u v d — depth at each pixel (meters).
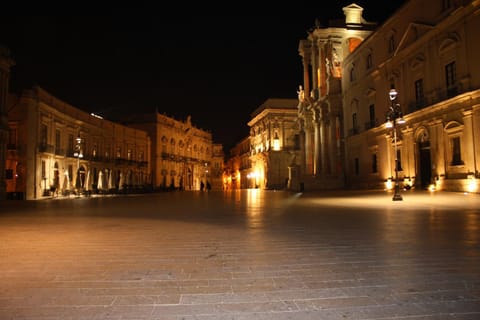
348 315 3.70
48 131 37.50
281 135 68.38
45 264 5.80
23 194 31.45
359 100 37.47
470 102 21.83
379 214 12.62
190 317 3.68
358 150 37.81
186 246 7.16
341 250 6.64
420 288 4.49
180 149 80.44
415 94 27.81
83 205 20.69
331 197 24.25
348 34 43.47
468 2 21.64
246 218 12.04
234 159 108.12
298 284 4.68
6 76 30.97
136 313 3.79
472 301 4.05
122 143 57.41
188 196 34.22
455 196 19.66
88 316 3.72
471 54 21.80
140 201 25.05
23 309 3.91
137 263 5.82
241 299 4.16
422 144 27.28
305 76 51.84
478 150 21.33
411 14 28.17
